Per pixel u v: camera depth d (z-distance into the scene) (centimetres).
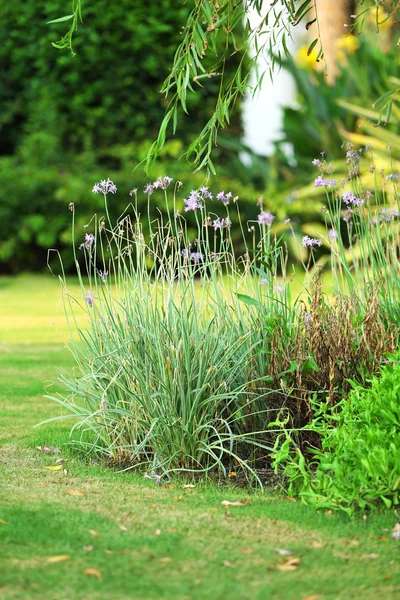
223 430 477
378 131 1237
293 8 477
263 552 340
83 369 512
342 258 542
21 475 446
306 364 461
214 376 461
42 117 1567
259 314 494
